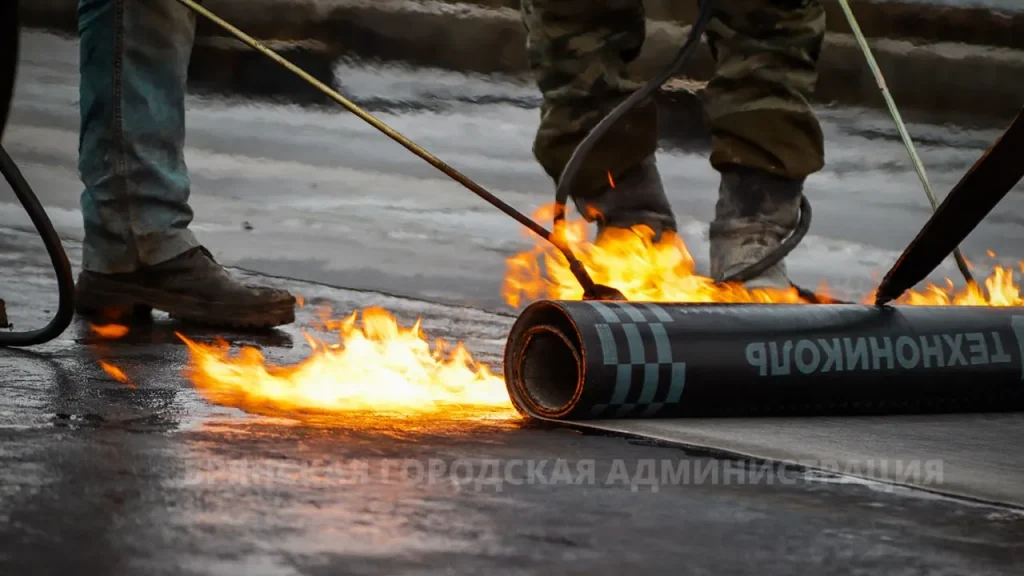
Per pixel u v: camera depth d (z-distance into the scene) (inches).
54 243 309.0
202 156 787.4
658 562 146.2
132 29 381.4
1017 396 265.9
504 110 1008.2
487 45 1113.4
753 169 350.9
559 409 237.0
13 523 148.7
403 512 160.7
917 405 260.7
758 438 225.9
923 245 251.1
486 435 218.7
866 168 937.5
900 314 261.4
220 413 227.6
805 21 349.4
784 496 180.9
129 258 388.5
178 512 155.9
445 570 138.9
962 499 184.1
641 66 1061.8
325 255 564.7
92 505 157.4
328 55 1046.4
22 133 791.1
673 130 954.1
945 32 1227.9
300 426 216.4
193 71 999.6
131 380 268.2
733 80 349.4
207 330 379.2
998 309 271.1
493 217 687.1
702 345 240.5
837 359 249.8
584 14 359.6
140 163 386.9
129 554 139.1
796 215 359.9
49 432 201.9
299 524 152.9
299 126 898.1
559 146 369.1
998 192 242.2
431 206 704.4
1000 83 1198.9
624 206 366.3
